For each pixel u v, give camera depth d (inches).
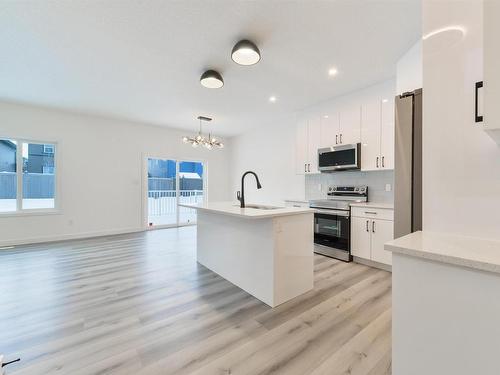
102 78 124.2
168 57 103.4
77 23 81.7
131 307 83.7
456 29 46.3
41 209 179.3
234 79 125.5
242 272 98.9
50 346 63.5
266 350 62.4
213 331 70.4
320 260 135.9
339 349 62.7
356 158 136.3
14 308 82.6
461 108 45.7
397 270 39.1
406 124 76.2
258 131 234.1
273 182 218.8
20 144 171.2
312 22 81.5
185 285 102.3
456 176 46.4
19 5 72.9
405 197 76.4
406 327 38.2
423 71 49.9
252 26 83.5
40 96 150.4
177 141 241.0
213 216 118.3
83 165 191.0
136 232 214.2
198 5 73.7
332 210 140.9
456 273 33.6
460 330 33.4
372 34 88.3
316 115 163.6
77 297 90.7
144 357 59.7
